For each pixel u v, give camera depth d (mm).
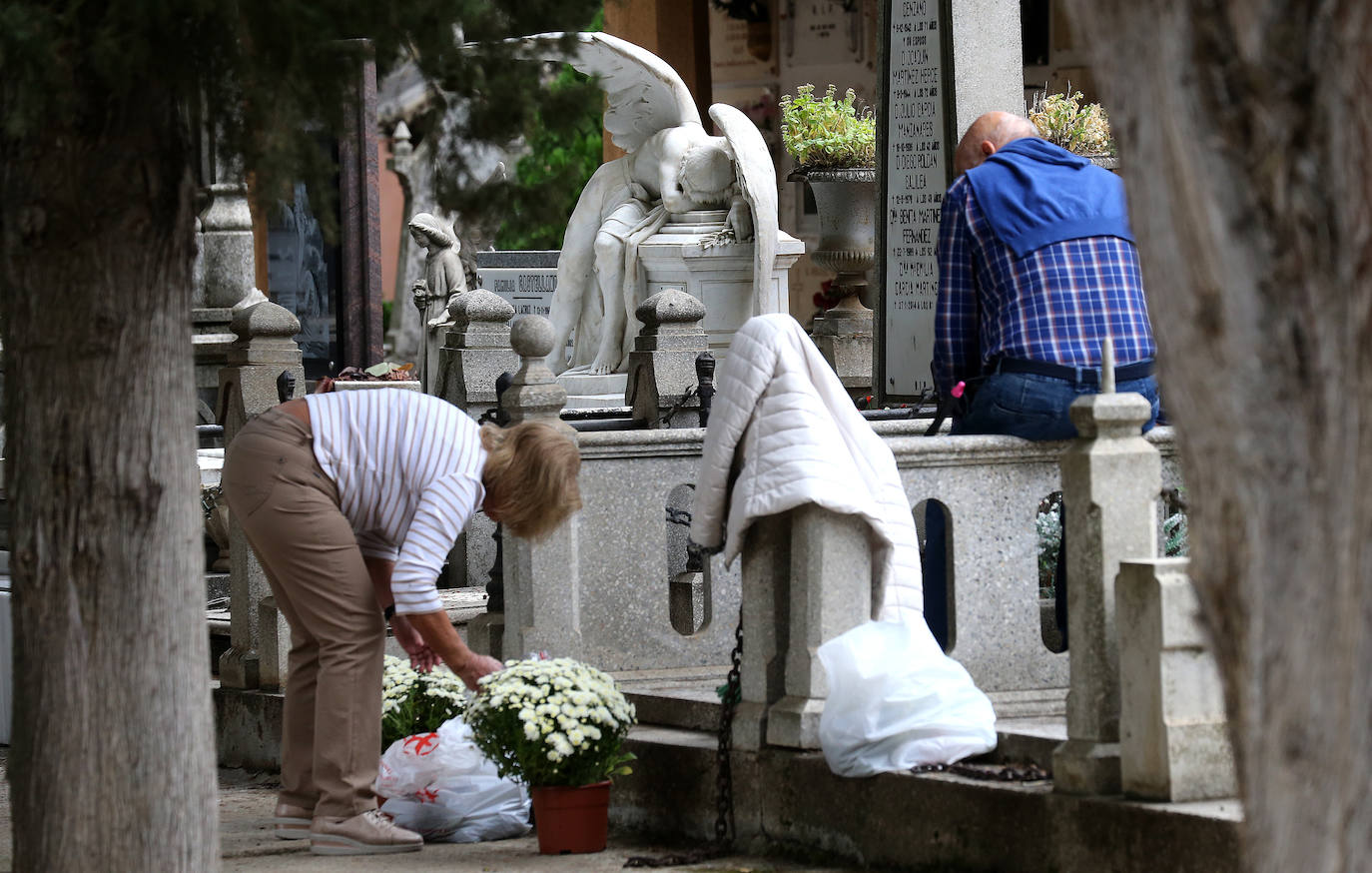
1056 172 10570
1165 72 4109
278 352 14992
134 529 7090
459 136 7570
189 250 7234
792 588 9672
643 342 16312
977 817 8516
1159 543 10898
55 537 7066
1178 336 4207
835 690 9180
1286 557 4094
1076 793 8164
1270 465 4090
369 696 9906
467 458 9781
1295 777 4117
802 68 40875
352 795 9898
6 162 7008
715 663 11289
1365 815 4047
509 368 18016
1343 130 3971
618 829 10641
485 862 9539
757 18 41156
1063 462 8430
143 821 7137
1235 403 4109
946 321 10562
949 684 9180
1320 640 4066
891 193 18688
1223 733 7883
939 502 10547
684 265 20031
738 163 19797
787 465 9461
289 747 10281
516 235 7777
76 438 7023
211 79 6863
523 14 7496
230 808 12156
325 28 6766
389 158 48906
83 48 6633
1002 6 17906
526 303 25188
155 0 6359
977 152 11188
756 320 9867
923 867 8773
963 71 17734
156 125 7008
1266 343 4059
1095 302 10227
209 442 20281
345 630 9789
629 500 11086
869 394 22469
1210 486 4219
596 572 11016
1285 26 3971
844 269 22547
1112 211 10461
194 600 7289
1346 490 4020
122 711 7098
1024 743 9008
